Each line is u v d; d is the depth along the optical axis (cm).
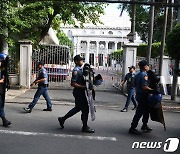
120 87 1541
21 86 1503
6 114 854
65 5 1652
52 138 615
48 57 1744
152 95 652
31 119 796
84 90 666
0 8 1215
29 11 1530
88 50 2938
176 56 1102
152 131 711
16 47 1569
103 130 700
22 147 547
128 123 789
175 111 1055
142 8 2458
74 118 819
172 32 1105
